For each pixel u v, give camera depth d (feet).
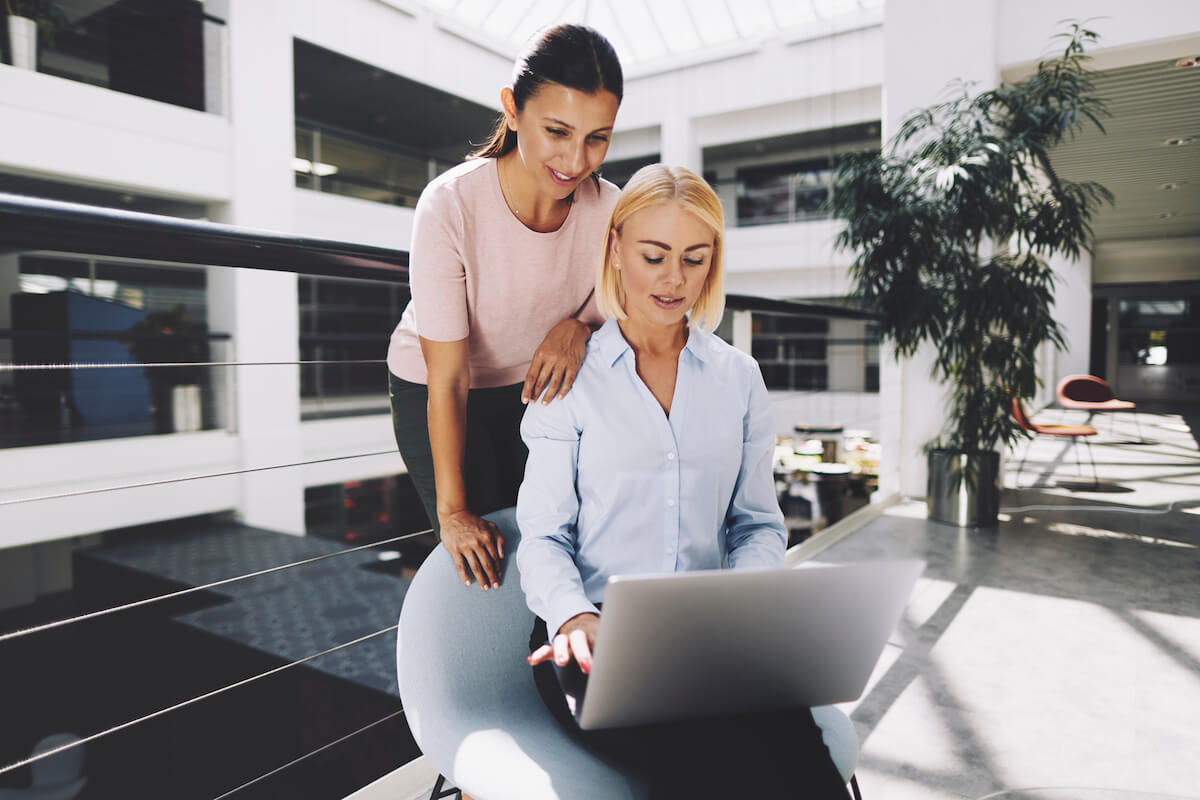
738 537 3.32
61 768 14.32
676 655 2.15
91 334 21.08
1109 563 10.08
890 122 15.06
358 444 29.68
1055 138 12.62
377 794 4.45
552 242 3.70
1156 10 13.21
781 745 2.37
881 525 12.46
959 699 6.18
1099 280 44.96
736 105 40.24
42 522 19.26
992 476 12.33
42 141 18.85
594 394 3.08
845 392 40.60
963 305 12.14
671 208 2.81
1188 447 22.24
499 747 2.65
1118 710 5.94
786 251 41.65
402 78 35.29
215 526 23.79
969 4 14.34
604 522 3.06
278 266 3.54
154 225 3.02
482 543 3.19
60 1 21.03
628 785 2.46
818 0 37.58
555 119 2.91
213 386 23.61
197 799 12.69
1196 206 30.04
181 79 22.70
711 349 3.24
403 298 37.96
